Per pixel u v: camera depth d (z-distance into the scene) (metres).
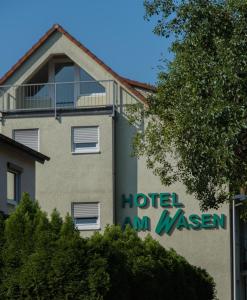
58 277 22.70
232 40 23.05
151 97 29.17
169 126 27.41
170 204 48.31
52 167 48.31
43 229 23.34
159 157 30.11
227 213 48.09
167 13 26.05
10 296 22.88
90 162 48.00
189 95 23.89
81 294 22.72
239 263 55.31
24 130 49.03
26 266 22.95
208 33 24.09
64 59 50.38
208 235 48.06
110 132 48.00
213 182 24.98
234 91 22.73
